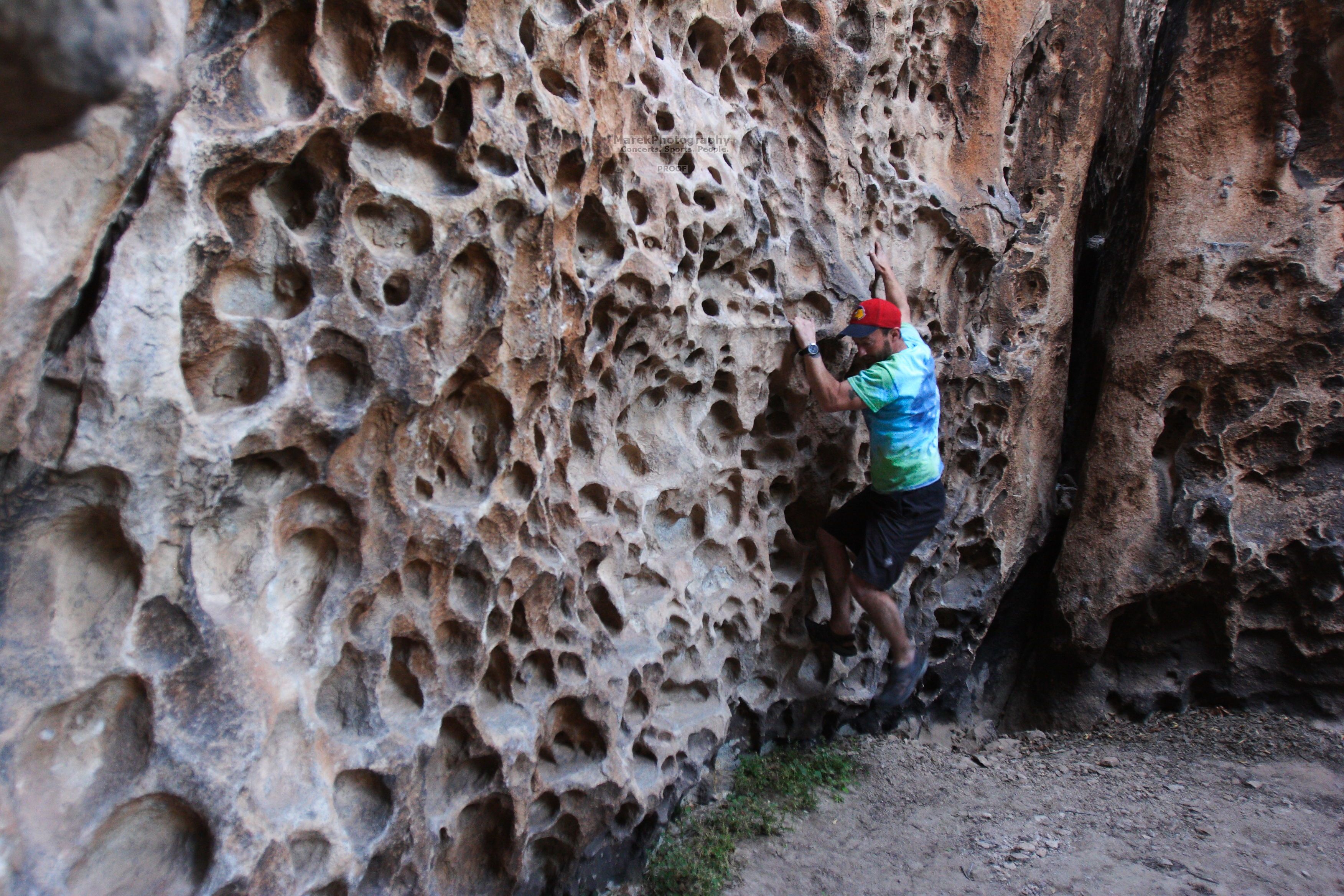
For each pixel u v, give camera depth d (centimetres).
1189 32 430
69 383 158
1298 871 307
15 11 81
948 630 425
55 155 137
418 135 213
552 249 243
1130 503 423
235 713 183
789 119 348
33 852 155
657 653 309
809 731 389
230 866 176
